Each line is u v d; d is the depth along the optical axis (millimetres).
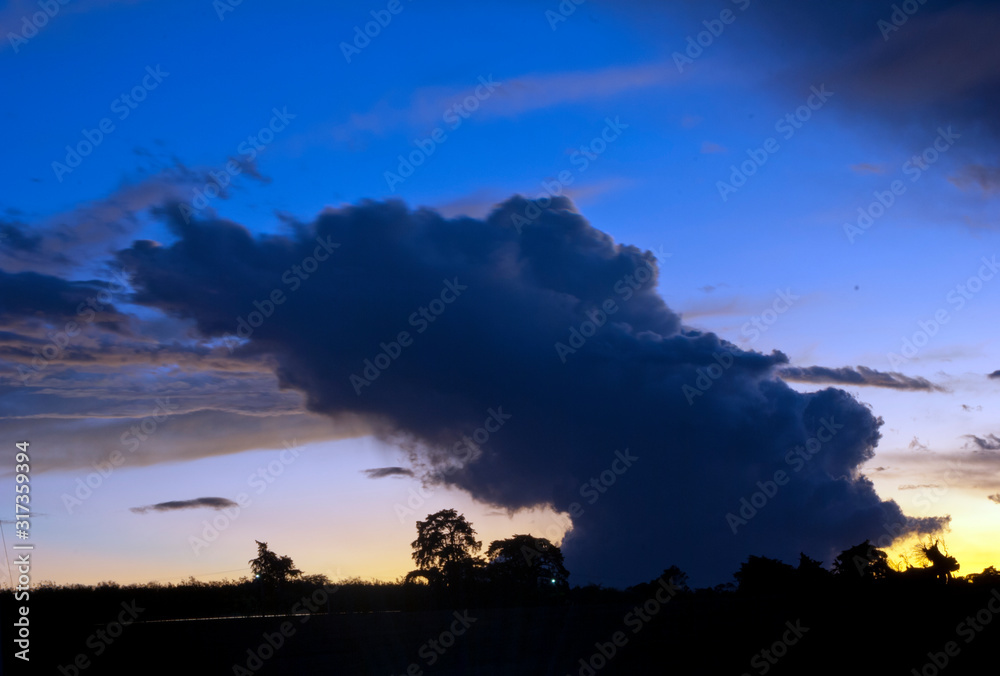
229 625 17938
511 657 20828
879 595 26797
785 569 42344
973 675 22672
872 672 23016
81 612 19609
